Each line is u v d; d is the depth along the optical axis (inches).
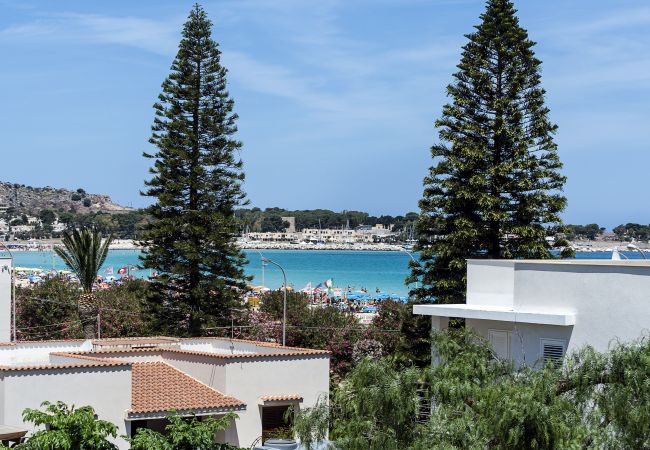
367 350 2074.3
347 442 763.4
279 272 7657.5
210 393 1194.0
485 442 711.7
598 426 709.3
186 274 2274.9
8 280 1761.8
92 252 2593.5
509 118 1966.0
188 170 2294.5
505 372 792.9
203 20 2313.0
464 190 1903.3
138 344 1402.6
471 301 1109.7
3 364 1261.1
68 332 2428.6
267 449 1135.6
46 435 833.5
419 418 778.8
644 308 952.9
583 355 757.3
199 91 2304.4
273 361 1219.2
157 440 876.0
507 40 1978.3
